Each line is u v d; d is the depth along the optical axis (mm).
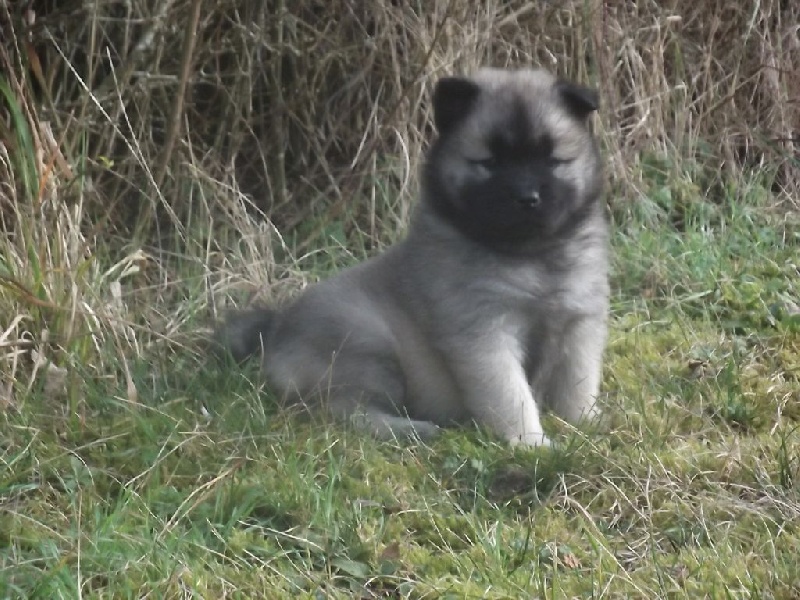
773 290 8352
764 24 10664
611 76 9734
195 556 4938
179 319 7594
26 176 6984
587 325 6523
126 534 4984
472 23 9195
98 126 8062
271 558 4910
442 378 6488
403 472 5777
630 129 9914
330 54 8992
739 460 5816
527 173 6168
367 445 6047
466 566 4887
